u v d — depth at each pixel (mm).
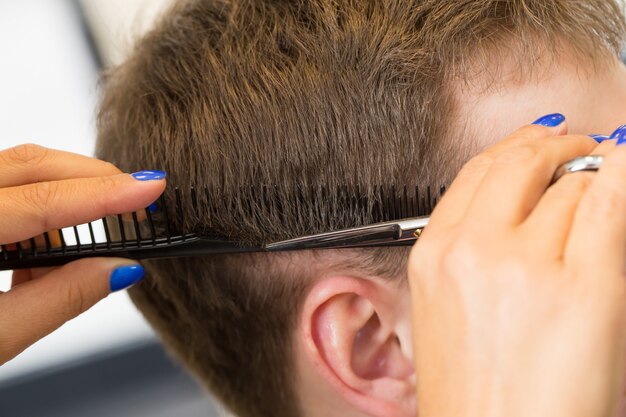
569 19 597
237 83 623
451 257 414
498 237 409
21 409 1187
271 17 635
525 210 426
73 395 1195
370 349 650
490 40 591
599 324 379
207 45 653
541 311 388
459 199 459
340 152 605
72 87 1263
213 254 630
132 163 689
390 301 633
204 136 627
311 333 633
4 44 1267
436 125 596
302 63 609
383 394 650
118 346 1211
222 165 624
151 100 671
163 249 622
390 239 589
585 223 394
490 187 433
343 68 600
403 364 652
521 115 591
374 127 599
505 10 590
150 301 803
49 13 1269
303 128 606
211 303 709
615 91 615
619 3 629
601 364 380
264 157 615
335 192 612
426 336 428
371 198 606
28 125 1249
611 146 452
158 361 1210
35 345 1196
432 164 602
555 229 405
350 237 593
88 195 571
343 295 627
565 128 543
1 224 566
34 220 572
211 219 627
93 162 623
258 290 670
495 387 394
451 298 416
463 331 406
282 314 674
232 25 648
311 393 708
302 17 624
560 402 378
